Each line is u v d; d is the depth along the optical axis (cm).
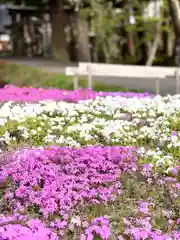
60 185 773
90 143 1012
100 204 746
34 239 645
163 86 2178
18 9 5934
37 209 737
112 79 2441
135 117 1206
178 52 3506
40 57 5625
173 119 1162
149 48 4056
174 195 782
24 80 2222
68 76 2292
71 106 1263
